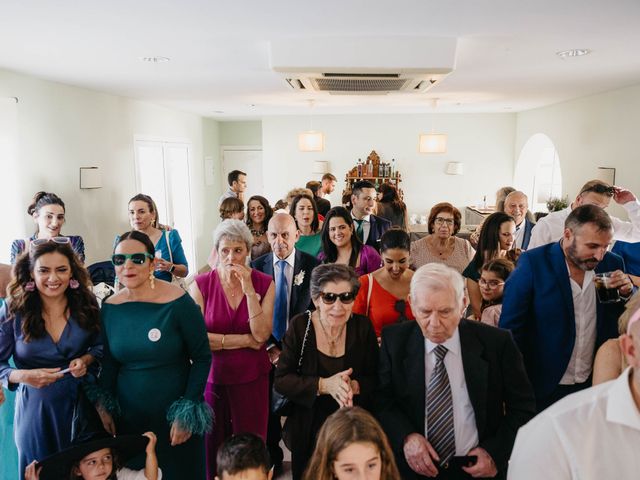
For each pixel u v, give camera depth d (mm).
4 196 3807
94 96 5160
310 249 3604
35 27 2693
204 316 2297
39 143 4223
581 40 3117
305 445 1841
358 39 3098
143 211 3867
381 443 1351
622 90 5324
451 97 6246
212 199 9766
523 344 1980
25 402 2092
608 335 1924
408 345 1678
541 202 8914
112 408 1961
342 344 1864
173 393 1976
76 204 4809
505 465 1543
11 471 2475
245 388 2291
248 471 1561
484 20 2666
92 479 1721
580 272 1910
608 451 915
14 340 2119
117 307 1961
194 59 3643
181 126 7867
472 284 3008
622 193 3002
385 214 5121
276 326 2789
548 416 984
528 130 8266
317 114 9031
